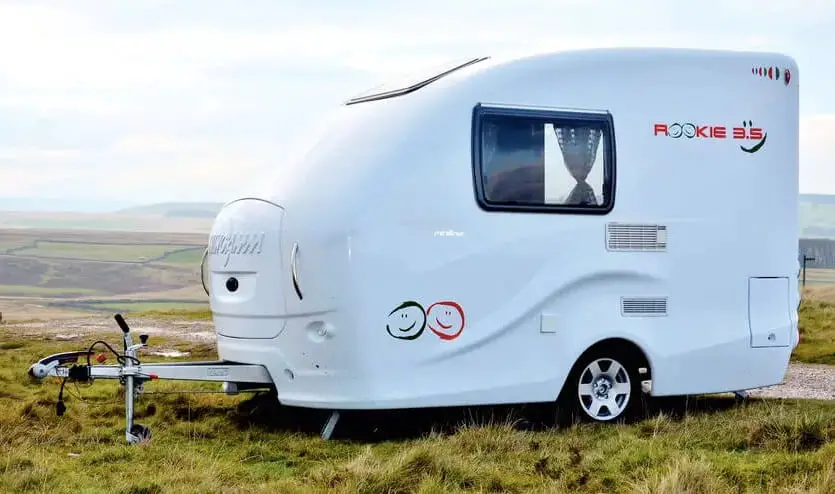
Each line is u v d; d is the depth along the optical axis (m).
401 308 8.91
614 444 8.38
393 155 8.98
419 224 8.97
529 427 9.52
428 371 9.01
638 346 9.74
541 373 9.35
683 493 6.68
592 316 9.55
